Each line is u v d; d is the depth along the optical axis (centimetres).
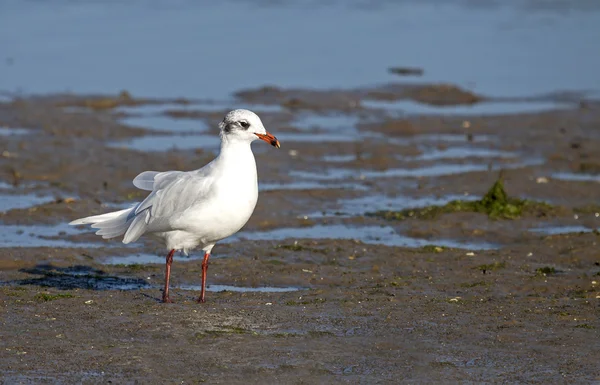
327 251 1520
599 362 991
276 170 2111
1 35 3791
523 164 2231
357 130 2577
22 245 1520
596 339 1060
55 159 2097
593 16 4484
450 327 1099
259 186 1980
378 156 2264
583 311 1166
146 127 2520
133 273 1381
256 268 1411
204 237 1181
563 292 1287
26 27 3969
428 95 3028
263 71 3312
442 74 3344
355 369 968
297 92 2992
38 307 1148
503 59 3619
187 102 2848
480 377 952
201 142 2377
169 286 1318
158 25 4122
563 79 3297
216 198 1147
